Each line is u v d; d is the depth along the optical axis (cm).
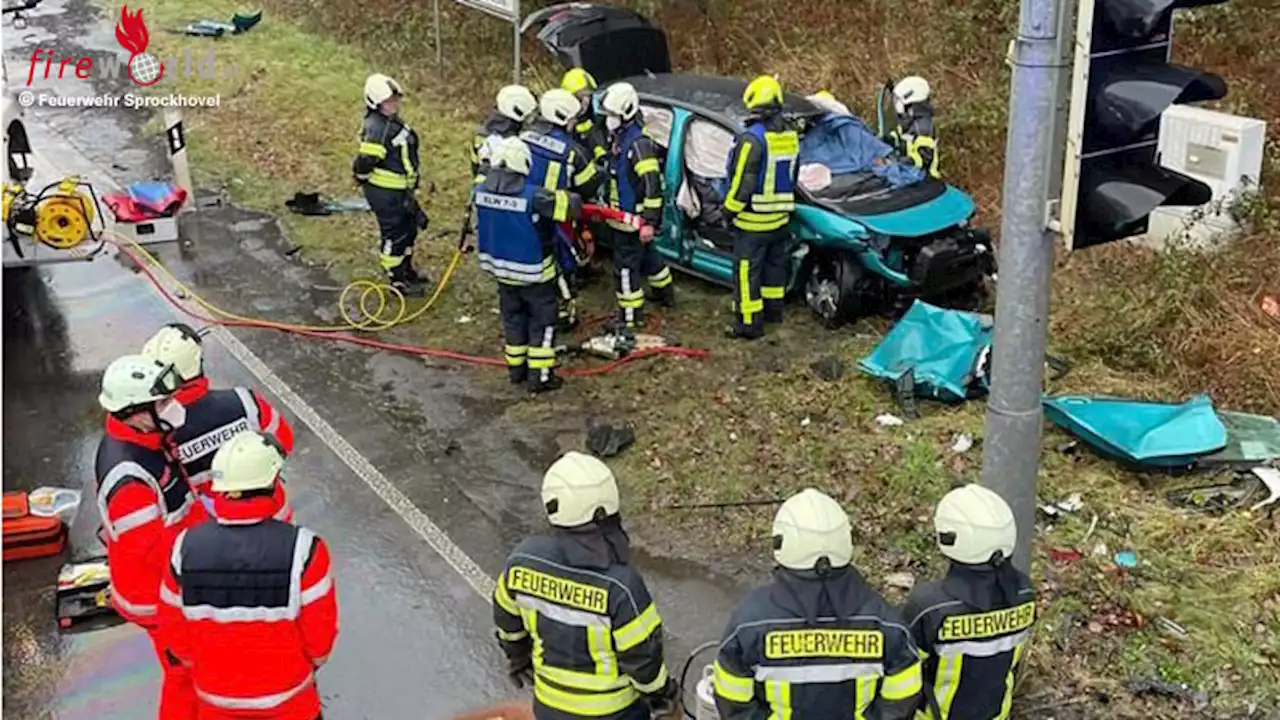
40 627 627
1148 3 429
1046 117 461
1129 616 599
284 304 994
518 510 718
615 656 428
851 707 393
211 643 438
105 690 582
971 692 430
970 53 1282
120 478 478
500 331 940
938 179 941
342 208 1182
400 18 1716
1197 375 805
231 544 430
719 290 986
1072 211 457
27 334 943
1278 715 538
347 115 1443
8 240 869
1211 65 1153
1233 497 680
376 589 651
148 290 1019
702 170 942
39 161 1070
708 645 532
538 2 1544
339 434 803
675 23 1496
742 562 663
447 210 1173
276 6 1891
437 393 853
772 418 793
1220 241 909
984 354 789
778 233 880
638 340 897
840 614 389
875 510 695
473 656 601
